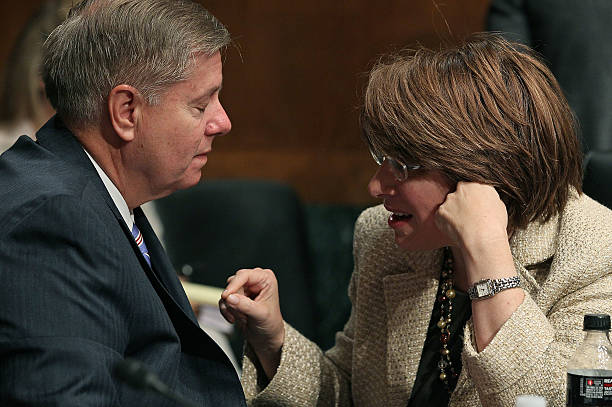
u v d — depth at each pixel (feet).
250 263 18.12
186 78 8.39
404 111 9.19
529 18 15.37
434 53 9.70
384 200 9.74
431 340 10.47
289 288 18.21
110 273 7.76
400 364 10.38
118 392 7.93
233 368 9.17
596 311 9.25
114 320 7.75
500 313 8.75
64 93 8.50
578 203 10.00
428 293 10.41
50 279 7.47
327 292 22.35
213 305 13.94
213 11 23.97
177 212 17.92
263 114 23.90
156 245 9.82
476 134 9.13
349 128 23.21
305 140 23.61
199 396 8.94
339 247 22.45
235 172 24.06
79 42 8.38
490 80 9.23
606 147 14.29
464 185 9.16
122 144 8.52
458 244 9.05
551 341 8.70
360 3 22.86
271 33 23.72
